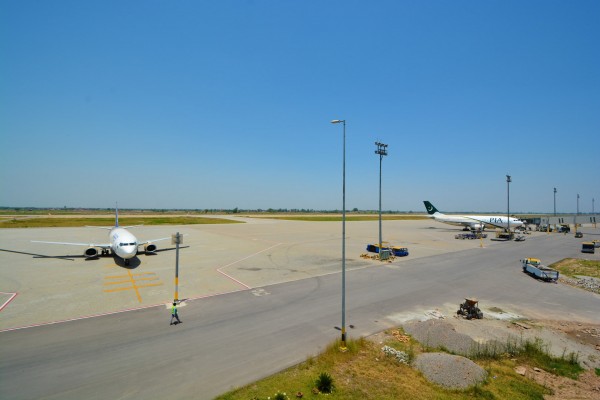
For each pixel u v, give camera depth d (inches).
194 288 1307.8
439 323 916.6
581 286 1481.3
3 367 672.4
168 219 5782.5
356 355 759.1
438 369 687.1
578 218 6988.2
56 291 1234.6
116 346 778.8
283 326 926.4
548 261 2110.0
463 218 4156.0
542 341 871.7
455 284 1456.7
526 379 685.3
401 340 852.6
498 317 1061.8
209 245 2541.8
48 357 718.5
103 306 1071.6
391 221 6525.6
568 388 657.0
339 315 1026.1
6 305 1067.9
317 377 654.5
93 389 598.2
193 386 614.5
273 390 605.6
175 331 876.6
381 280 1498.5
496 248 2640.3
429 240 3129.9
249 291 1277.1
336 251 2331.4
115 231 2038.6
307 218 7199.8
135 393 587.8
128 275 1501.0
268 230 3986.2
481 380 661.3
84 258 1887.3
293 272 1630.2
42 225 4035.4
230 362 711.1
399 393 610.9
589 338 920.9
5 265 1691.7
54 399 565.3
